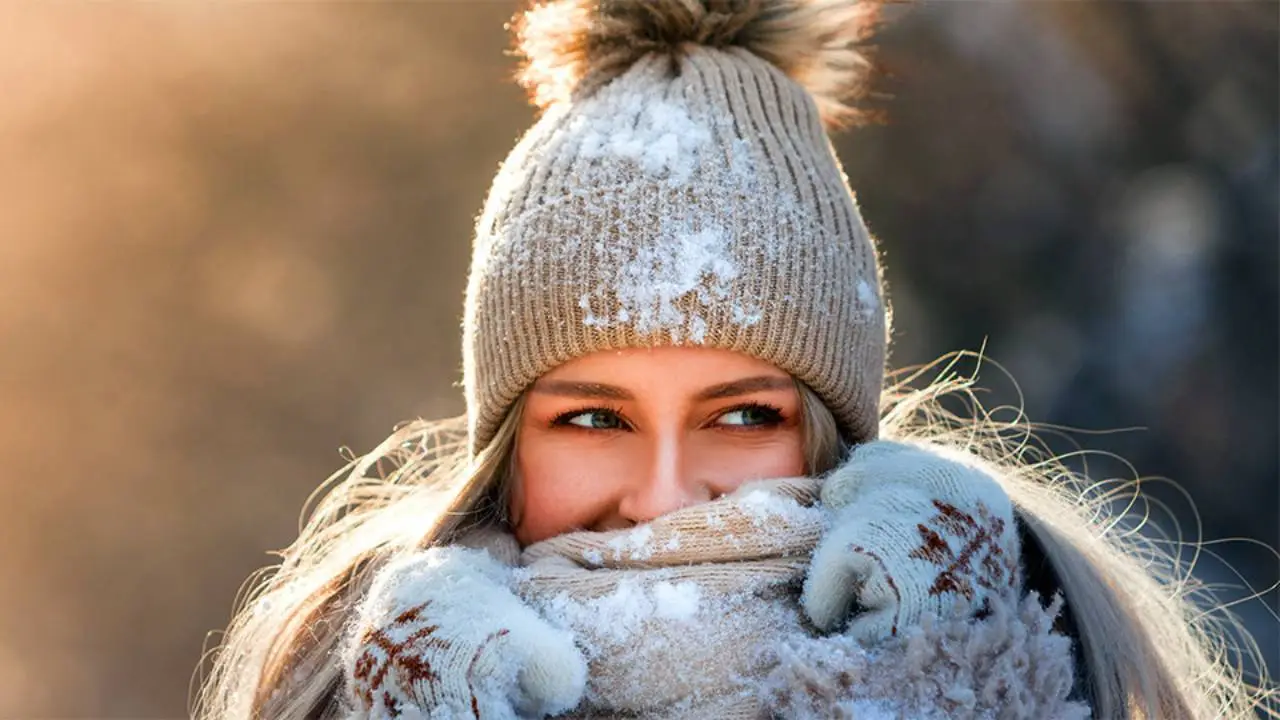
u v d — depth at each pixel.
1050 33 16.64
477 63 18.41
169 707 14.02
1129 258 16.47
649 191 3.93
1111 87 16.67
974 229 16.95
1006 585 3.53
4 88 18.25
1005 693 3.33
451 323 17.78
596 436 3.98
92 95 18.48
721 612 3.68
